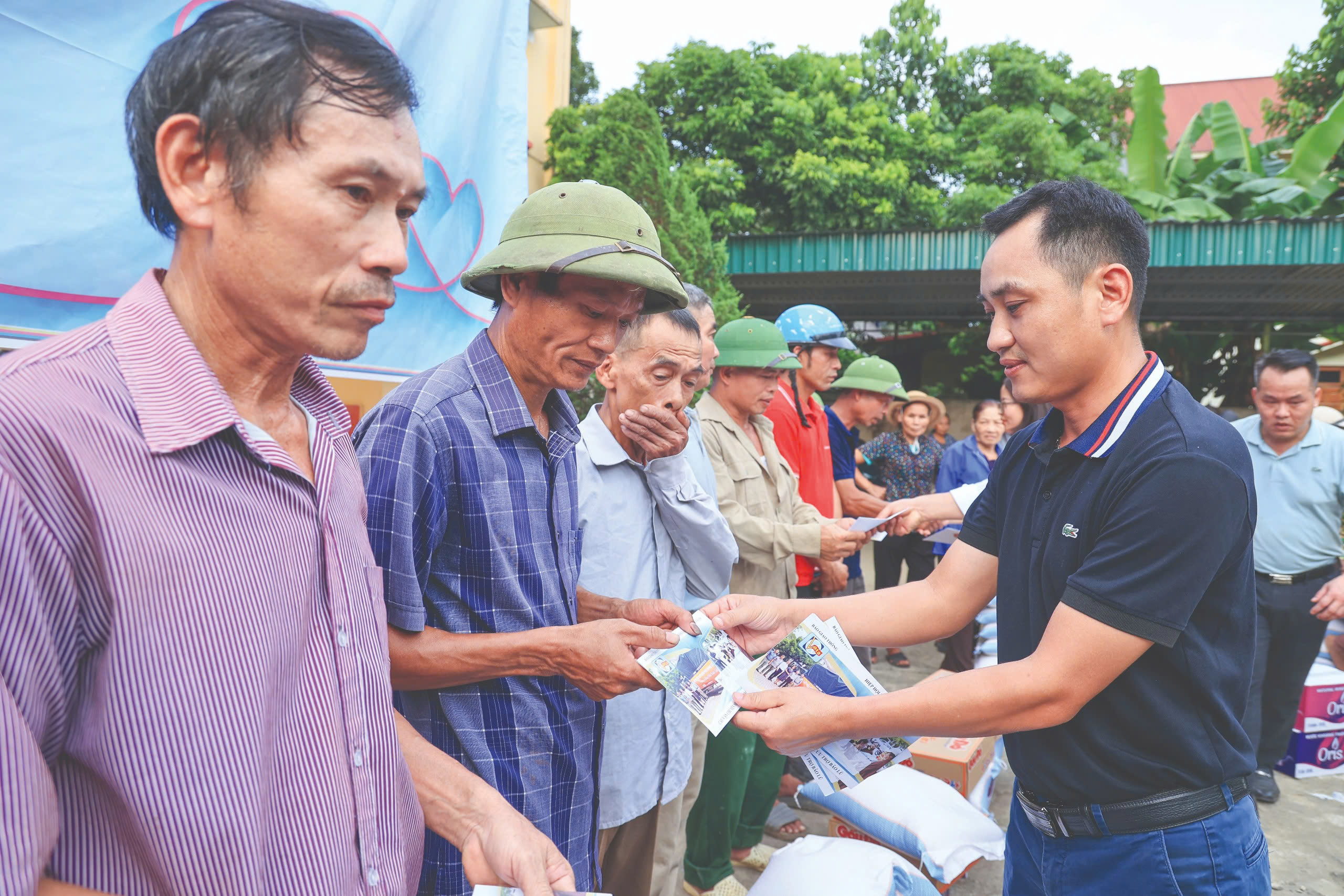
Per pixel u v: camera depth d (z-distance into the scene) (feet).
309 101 2.24
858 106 36.81
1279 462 11.28
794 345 11.86
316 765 2.49
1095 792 4.45
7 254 5.50
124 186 6.02
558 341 4.31
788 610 5.59
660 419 5.96
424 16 8.52
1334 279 29.53
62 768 2.07
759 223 35.99
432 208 8.87
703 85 34.24
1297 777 12.27
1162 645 4.07
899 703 4.33
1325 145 34.40
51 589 1.92
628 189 22.50
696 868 8.21
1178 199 36.88
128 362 2.17
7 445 1.86
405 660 3.95
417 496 4.02
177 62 2.24
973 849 7.56
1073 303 4.33
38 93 5.60
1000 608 5.15
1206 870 4.33
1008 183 39.42
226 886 2.16
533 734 4.36
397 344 8.62
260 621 2.28
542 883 2.87
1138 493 4.12
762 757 9.00
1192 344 41.91
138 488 2.07
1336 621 10.39
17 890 1.75
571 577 4.76
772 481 9.70
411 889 3.14
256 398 2.61
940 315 38.91
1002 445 16.31
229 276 2.34
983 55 42.86
